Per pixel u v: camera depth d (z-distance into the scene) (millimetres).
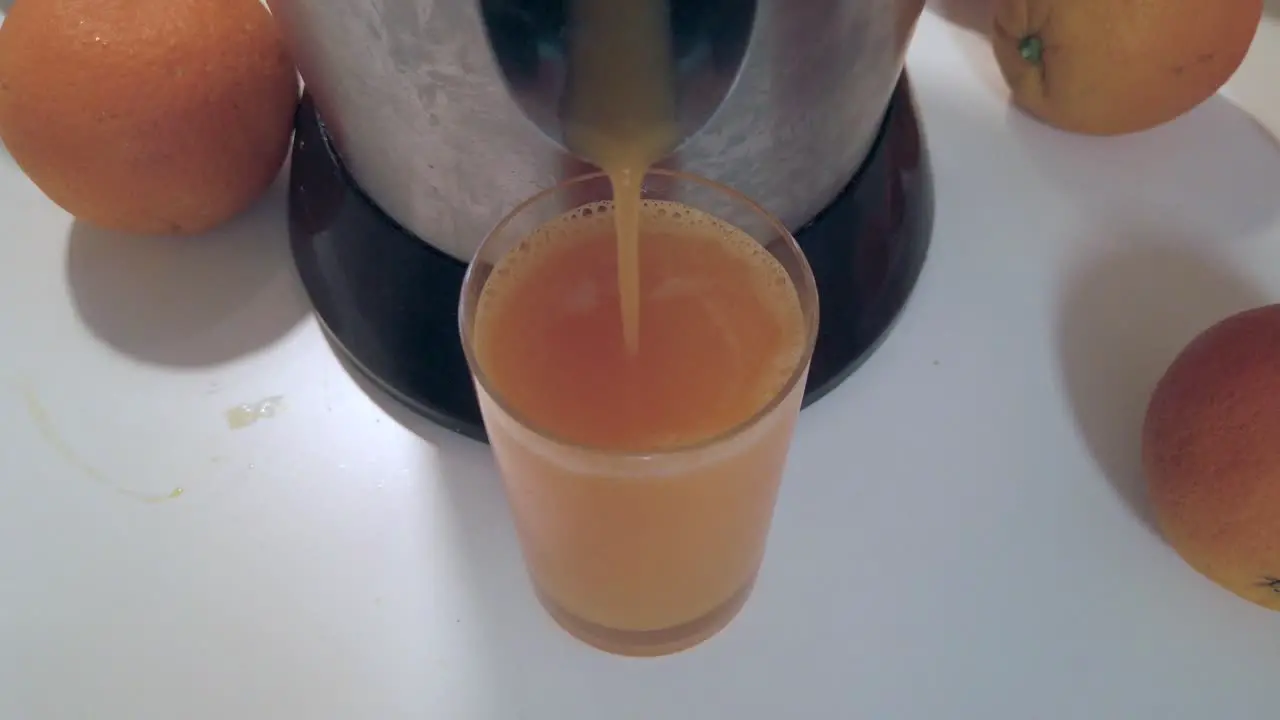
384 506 259
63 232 301
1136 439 268
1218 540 230
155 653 240
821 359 263
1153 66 282
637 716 234
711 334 213
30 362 280
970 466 265
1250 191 309
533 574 242
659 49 175
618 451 181
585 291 219
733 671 239
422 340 257
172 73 253
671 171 215
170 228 290
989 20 347
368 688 236
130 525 256
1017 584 248
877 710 234
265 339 285
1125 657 239
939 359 281
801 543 255
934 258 296
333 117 235
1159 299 289
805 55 201
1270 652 239
